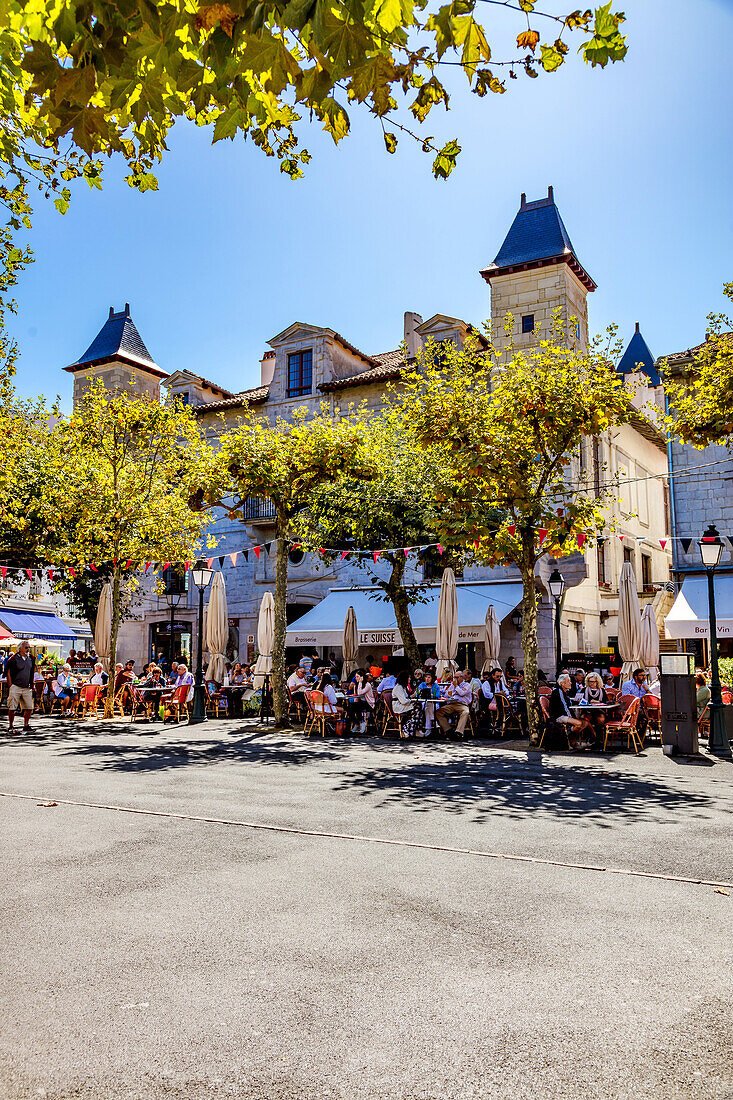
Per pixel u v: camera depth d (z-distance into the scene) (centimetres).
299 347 2880
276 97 333
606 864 613
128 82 303
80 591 3003
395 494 2038
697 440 1339
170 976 393
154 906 504
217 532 2984
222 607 2212
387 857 631
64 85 292
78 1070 304
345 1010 355
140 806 844
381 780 1041
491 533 1533
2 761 1219
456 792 945
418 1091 289
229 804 859
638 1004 362
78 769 1130
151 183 426
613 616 2750
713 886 552
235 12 265
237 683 2177
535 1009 356
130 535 2180
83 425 2108
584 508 1430
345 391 2748
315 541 2214
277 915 486
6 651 2547
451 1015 350
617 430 2833
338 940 443
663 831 730
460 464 1460
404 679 2062
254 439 1800
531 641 1499
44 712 2256
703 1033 334
